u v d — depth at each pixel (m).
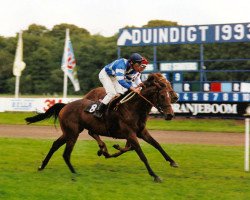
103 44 51.31
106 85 9.05
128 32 22.23
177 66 21.28
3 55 57.72
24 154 11.25
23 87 54.38
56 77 52.94
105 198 7.13
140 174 9.02
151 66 21.94
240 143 13.77
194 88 21.02
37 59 54.31
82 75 50.50
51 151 9.30
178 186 7.93
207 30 20.92
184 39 21.27
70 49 25.09
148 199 7.09
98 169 9.54
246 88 19.92
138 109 8.64
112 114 8.80
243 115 19.89
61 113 9.35
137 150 8.51
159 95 8.45
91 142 13.45
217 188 7.84
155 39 21.75
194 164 10.13
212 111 20.42
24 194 7.31
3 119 21.19
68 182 8.17
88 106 9.07
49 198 7.13
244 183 8.27
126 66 8.95
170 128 17.77
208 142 13.99
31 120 9.77
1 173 8.88
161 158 10.88
